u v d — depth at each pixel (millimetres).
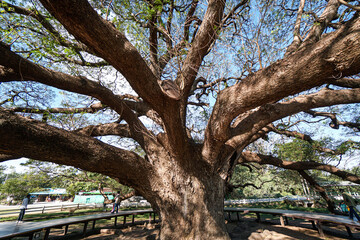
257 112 4602
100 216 8031
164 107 3250
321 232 5945
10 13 4453
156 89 2980
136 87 2971
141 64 2668
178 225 4609
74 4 1883
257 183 23859
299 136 8102
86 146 3369
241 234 6289
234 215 12453
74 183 12445
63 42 5055
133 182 4590
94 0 4980
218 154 4895
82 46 5207
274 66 2855
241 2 4777
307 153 9164
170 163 4984
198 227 4473
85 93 4590
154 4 4855
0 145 2494
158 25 5023
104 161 3627
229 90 3734
